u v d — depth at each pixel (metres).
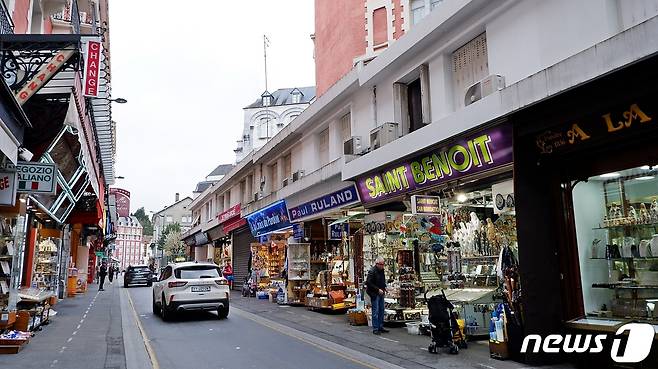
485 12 9.29
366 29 17.36
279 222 19.73
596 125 6.94
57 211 13.28
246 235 25.95
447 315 8.27
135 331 11.14
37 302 10.77
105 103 11.61
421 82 11.16
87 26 18.11
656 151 6.56
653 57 5.72
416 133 10.27
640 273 7.22
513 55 8.70
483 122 8.38
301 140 18.31
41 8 12.73
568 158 7.76
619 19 7.09
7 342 8.20
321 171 15.28
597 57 6.28
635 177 7.14
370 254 12.38
